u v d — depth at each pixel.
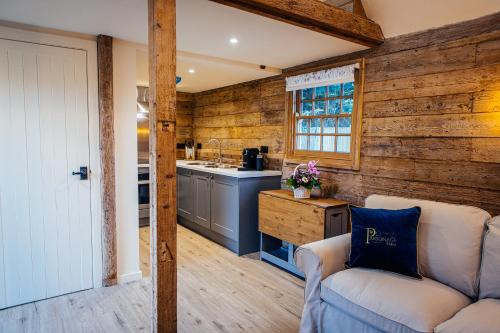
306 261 2.24
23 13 2.36
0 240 2.60
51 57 2.71
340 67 3.29
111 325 2.41
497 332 1.48
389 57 2.92
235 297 2.86
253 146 4.59
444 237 2.08
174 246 1.99
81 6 2.24
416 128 2.74
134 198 3.14
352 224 2.30
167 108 1.89
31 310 2.61
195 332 2.33
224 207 4.07
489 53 2.31
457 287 1.97
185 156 5.95
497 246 1.86
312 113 3.82
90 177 2.93
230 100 5.05
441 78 2.57
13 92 2.58
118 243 3.09
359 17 2.71
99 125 2.92
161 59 1.85
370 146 3.10
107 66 2.87
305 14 2.36
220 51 3.33
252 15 2.41
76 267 2.92
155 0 1.82
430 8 2.52
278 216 3.45
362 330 1.90
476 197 2.40
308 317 2.18
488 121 2.33
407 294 1.82
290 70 3.99
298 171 3.37
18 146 2.62
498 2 2.23
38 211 2.73
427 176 2.68
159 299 1.97
